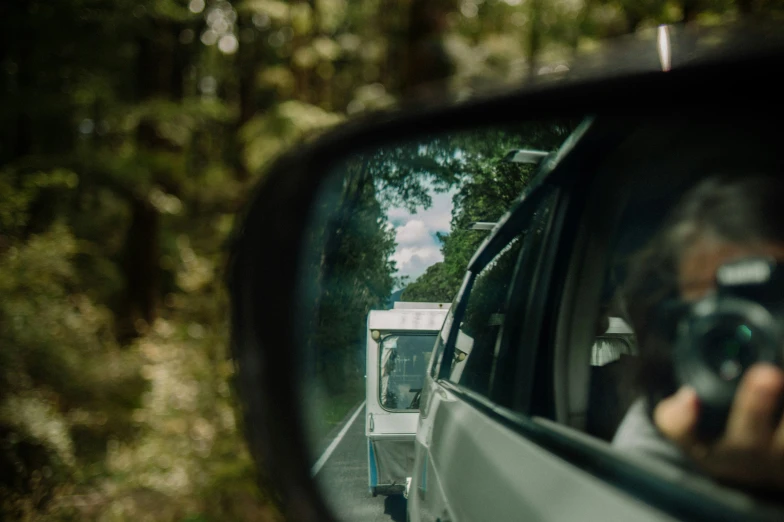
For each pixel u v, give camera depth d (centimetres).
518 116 197
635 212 137
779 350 94
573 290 172
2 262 827
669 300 110
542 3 1705
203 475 659
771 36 110
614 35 1655
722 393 97
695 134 115
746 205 102
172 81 1836
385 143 240
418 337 766
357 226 290
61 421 710
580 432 148
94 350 870
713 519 95
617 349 141
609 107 151
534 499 145
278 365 244
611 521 114
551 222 193
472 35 1673
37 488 664
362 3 1836
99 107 1316
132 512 648
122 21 1280
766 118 105
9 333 739
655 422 111
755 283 98
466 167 224
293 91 1689
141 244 1571
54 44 1202
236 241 248
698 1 1235
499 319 238
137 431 764
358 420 641
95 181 1244
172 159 1301
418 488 295
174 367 799
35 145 1316
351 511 305
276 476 242
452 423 250
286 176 251
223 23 1764
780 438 94
